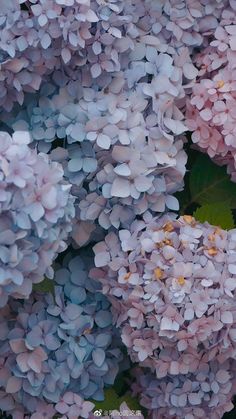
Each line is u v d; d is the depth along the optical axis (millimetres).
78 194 1352
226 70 1416
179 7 1431
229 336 1336
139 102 1368
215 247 1333
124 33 1365
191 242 1324
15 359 1358
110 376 1413
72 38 1304
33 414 1364
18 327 1362
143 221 1361
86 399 1404
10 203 1178
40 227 1187
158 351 1366
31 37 1307
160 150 1363
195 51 1478
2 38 1306
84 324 1376
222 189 1479
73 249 1432
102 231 1395
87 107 1357
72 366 1354
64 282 1405
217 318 1313
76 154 1348
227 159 1436
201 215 1439
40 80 1345
